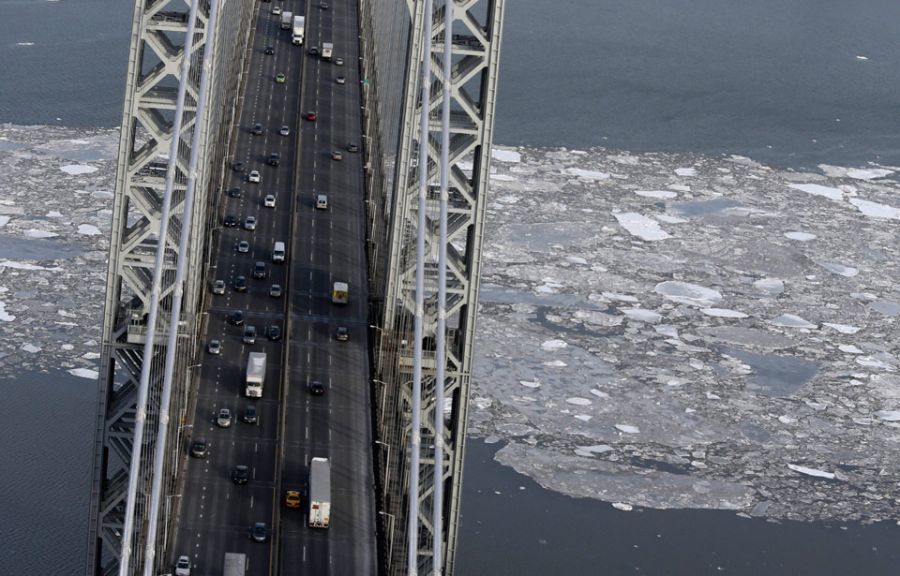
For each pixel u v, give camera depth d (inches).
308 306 7283.5
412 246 6417.3
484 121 5890.8
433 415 6072.8
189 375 6245.1
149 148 5698.8
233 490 5693.9
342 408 6368.1
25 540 7411.4
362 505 5684.1
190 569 5162.4
